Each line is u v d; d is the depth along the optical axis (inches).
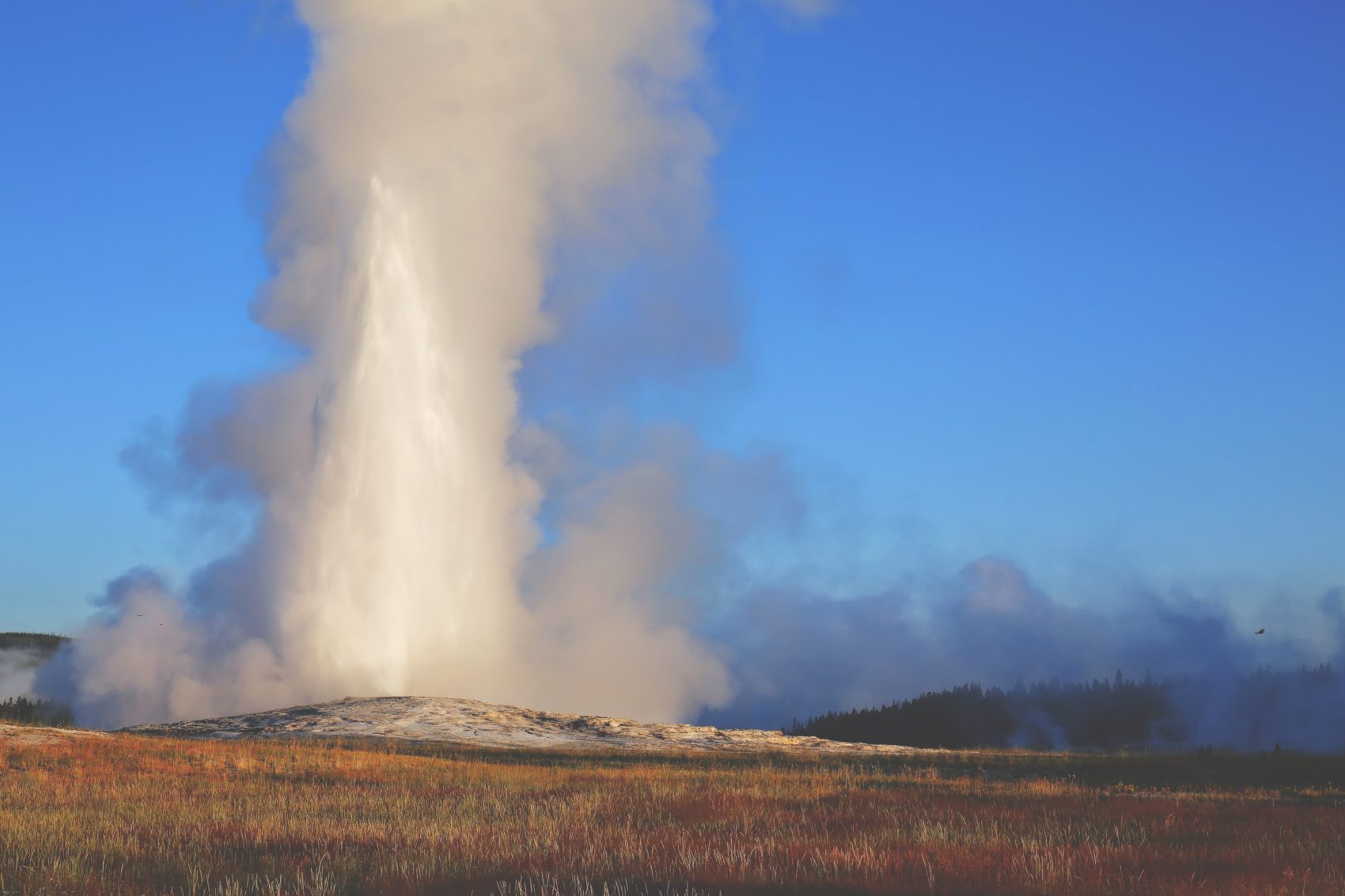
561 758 2106.3
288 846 922.7
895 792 1465.3
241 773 1624.0
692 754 2210.9
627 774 1743.4
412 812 1171.9
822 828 1069.8
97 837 970.1
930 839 957.8
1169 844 978.7
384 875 790.5
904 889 750.5
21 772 1498.5
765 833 1023.0
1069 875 773.3
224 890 741.9
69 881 780.6
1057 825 1063.6
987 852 884.6
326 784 1547.7
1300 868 829.2
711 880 772.0
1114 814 1195.3
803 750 2388.0
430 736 2343.8
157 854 887.1
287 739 2249.0
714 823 1088.2
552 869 815.1
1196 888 751.7
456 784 1565.0
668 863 828.6
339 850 901.2
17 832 968.9
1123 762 2055.9
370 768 1712.6
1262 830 1055.6
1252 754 2336.4
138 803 1230.3
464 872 802.8
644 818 1141.1
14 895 750.5
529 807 1224.8
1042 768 1952.5
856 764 2060.8
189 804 1218.0
